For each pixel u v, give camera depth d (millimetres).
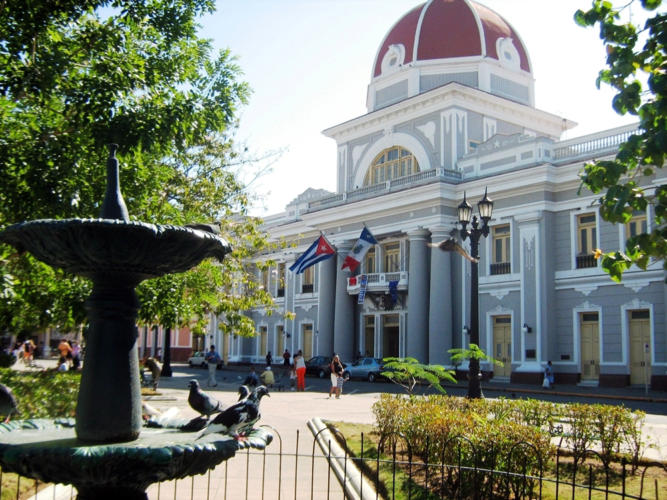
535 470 7340
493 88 36375
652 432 13062
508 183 29594
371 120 38250
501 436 7148
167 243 5555
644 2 6965
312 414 16156
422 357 32156
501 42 37062
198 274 15812
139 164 10797
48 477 4984
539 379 27641
